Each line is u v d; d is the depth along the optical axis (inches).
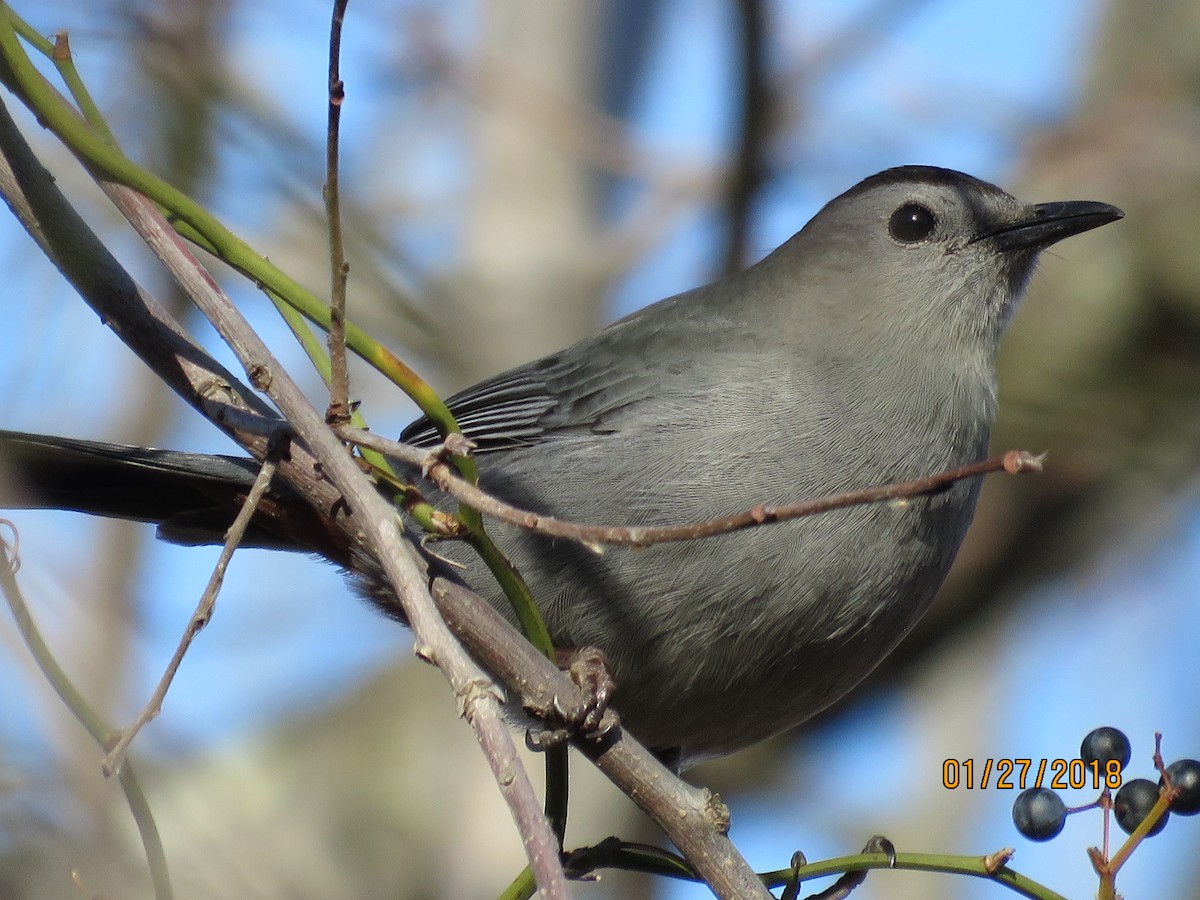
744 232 606.9
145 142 576.7
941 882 596.1
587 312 639.8
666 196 633.6
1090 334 704.4
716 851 308.5
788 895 319.9
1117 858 299.9
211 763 591.8
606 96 667.4
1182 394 685.9
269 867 534.3
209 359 317.4
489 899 593.9
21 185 311.4
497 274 641.6
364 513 263.4
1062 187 702.5
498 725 236.1
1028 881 311.9
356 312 618.5
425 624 247.0
